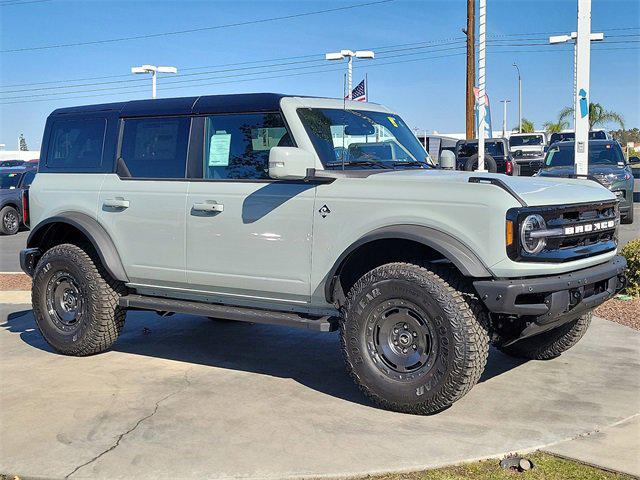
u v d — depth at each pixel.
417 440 4.36
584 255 4.90
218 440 4.44
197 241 5.75
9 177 20.20
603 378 5.58
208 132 5.85
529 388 5.36
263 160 5.53
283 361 6.29
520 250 4.46
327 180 5.12
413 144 6.29
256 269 5.46
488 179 4.65
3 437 4.56
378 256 5.29
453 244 4.59
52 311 6.57
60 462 4.17
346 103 5.96
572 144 17.56
